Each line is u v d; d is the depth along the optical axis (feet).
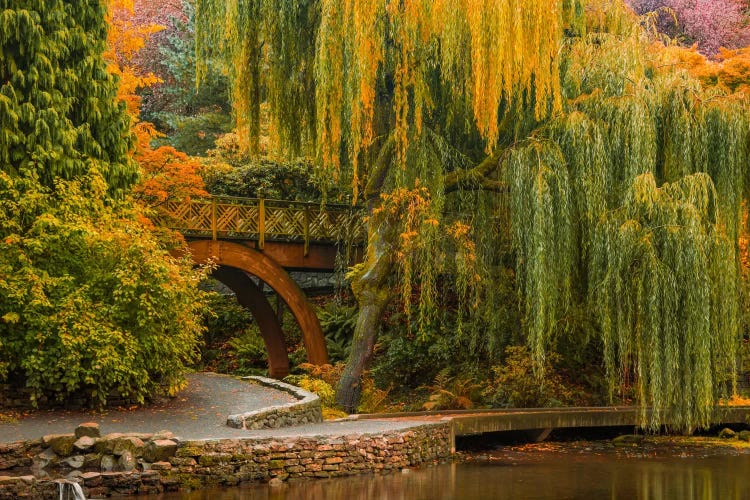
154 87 99.81
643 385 45.21
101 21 45.88
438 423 42.60
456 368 62.59
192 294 43.88
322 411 47.98
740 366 55.52
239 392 47.80
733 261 46.03
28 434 33.83
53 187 42.63
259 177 71.61
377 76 54.24
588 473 38.29
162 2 103.14
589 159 47.03
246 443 33.42
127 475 30.76
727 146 47.52
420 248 51.49
